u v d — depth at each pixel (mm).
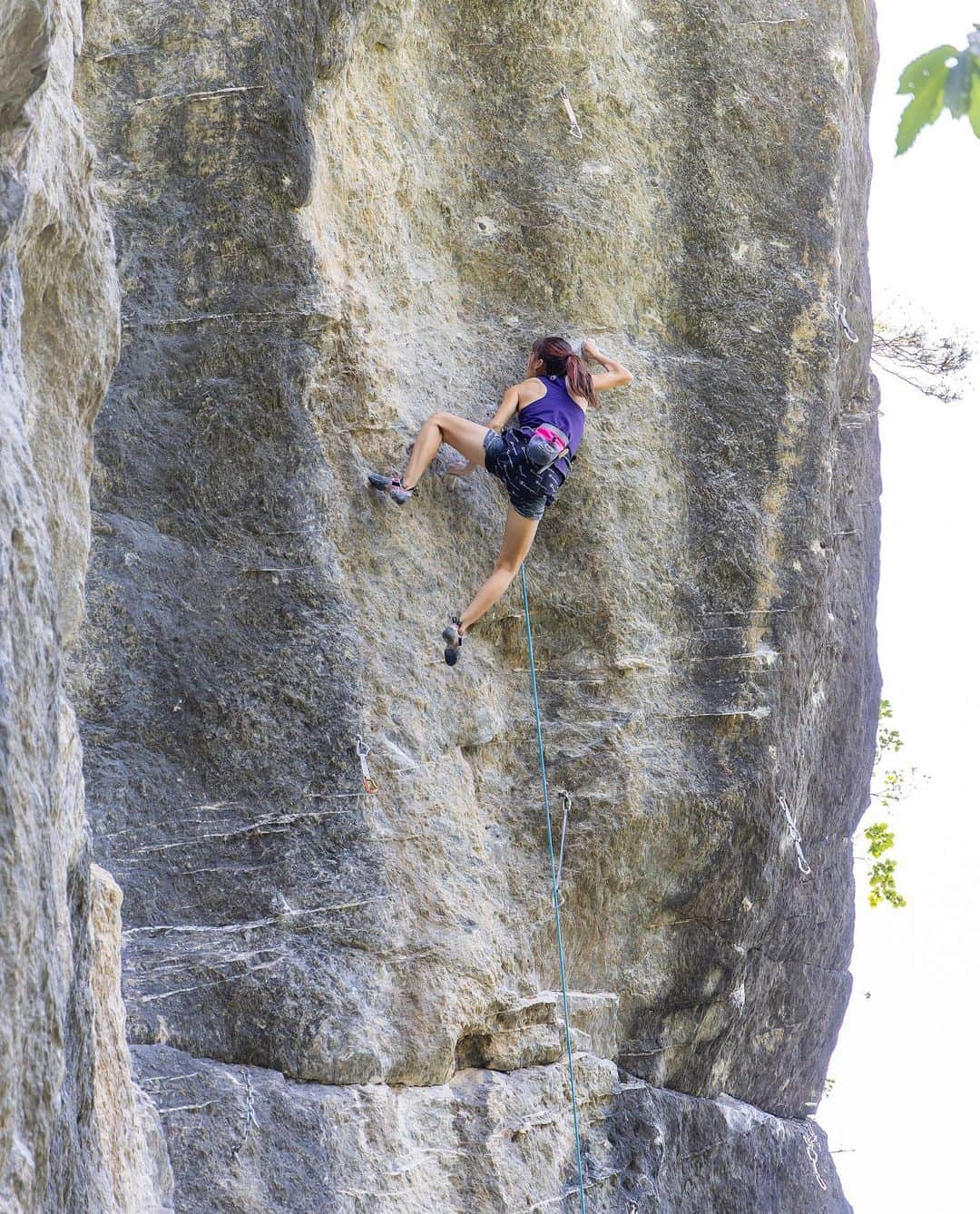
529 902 19844
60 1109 8883
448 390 19891
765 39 24125
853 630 26453
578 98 22016
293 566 17984
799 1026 25219
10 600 8430
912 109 8016
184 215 18062
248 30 18125
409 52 20844
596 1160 19734
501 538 20094
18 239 10227
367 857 17609
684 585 21797
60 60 11078
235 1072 16188
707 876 21578
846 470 26875
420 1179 17141
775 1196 23625
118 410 17594
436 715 18984
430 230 20766
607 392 21594
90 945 10727
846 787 26234
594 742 20688
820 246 23578
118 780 16641
